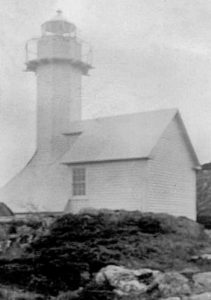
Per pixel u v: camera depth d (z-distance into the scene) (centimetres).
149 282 1044
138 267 1165
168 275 1072
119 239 1377
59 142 2611
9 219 1565
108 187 2145
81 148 2309
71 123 2650
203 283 1083
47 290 1117
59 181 2362
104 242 1345
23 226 1531
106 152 2188
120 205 2100
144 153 2048
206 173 3372
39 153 2650
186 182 2406
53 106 2689
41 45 2734
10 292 1086
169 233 1534
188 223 1712
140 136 2188
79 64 2778
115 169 2136
